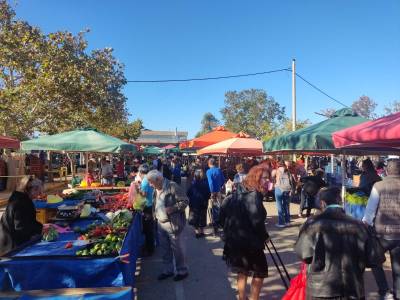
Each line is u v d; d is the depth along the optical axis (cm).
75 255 427
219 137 1727
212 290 574
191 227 1066
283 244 844
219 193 1010
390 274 632
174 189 613
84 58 2194
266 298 537
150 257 766
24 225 488
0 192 1825
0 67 1873
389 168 470
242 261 445
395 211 455
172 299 539
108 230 545
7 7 2008
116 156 3628
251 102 6981
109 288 402
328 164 2673
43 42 1888
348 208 818
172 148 4706
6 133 1888
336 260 306
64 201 816
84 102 2014
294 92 2164
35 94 1805
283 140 937
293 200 1562
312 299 311
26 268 406
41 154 2573
